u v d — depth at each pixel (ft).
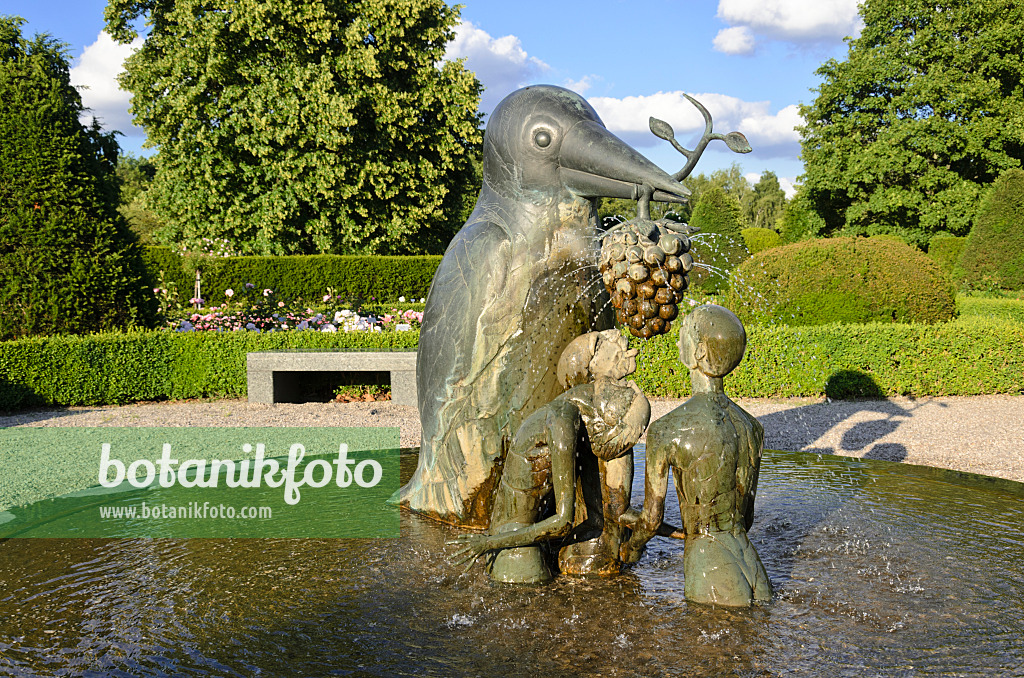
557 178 9.73
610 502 8.70
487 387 10.03
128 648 7.15
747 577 7.88
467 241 10.18
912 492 13.46
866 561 9.46
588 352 8.50
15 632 7.57
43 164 31.81
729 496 7.89
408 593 8.38
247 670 6.63
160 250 68.90
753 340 31.99
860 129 98.89
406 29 81.10
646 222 8.64
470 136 85.66
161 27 80.59
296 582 8.87
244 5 73.31
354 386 34.42
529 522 8.53
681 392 32.40
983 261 64.44
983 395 32.30
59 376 31.24
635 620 7.48
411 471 16.29
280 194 77.92
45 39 73.56
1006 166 88.12
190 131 77.82
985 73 91.35
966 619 7.59
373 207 82.02
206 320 37.58
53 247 31.91
